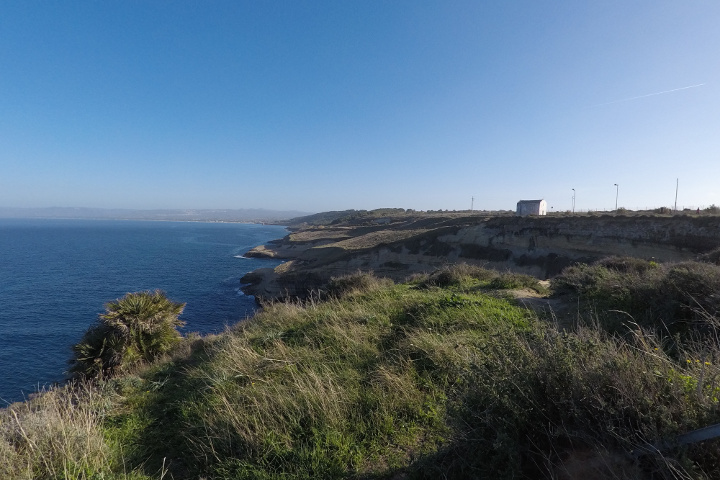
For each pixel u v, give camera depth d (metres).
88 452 3.63
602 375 2.62
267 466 3.29
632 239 31.67
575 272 9.75
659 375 2.57
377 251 50.22
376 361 5.13
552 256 37.34
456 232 47.38
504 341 3.43
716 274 5.67
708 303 5.10
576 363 2.82
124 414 4.99
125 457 3.88
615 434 2.25
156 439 4.32
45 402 4.76
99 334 9.63
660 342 4.35
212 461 3.57
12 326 27.16
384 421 3.69
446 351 4.80
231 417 3.99
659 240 29.81
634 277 7.50
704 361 2.92
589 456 2.39
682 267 6.95
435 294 9.24
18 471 3.34
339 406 3.93
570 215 41.00
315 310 8.44
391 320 7.10
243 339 7.19
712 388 2.38
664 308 5.62
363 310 7.82
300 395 4.13
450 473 2.81
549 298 8.59
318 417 3.81
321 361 5.37
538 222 40.72
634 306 6.48
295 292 40.94
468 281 11.44
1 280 45.84
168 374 6.72
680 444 2.08
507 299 8.47
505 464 2.55
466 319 6.44
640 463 2.22
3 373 18.97
